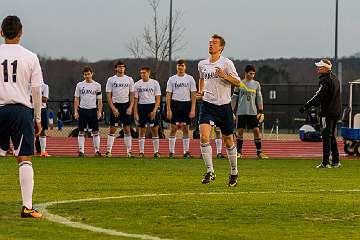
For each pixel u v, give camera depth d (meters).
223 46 33.44
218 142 54.72
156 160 50.59
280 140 85.81
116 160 50.28
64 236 19.78
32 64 23.30
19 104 23.12
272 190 31.98
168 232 20.64
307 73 154.38
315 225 22.44
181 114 53.97
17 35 23.47
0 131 23.28
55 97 133.88
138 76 121.62
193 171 41.53
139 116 54.66
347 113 59.03
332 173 41.75
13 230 20.55
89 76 54.28
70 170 41.50
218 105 33.47
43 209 24.73
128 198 28.20
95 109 54.53
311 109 82.50
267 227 21.91
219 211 24.91
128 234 20.19
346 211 25.42
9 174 37.84
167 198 28.36
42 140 54.38
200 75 33.72
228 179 36.88
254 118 54.34
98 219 22.77
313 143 79.00
